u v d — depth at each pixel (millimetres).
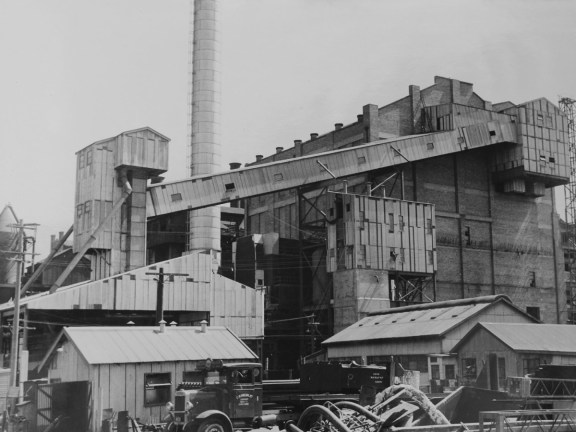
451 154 73938
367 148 66125
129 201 57656
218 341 32594
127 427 25125
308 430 17078
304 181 64375
